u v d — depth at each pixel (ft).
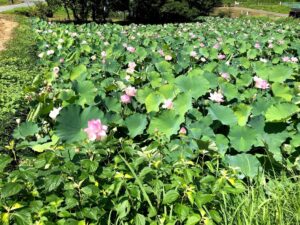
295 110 12.35
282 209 8.82
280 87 15.83
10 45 40.34
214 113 13.23
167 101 12.62
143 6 107.65
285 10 168.35
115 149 10.55
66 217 8.04
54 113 12.60
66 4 101.09
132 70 18.65
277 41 32.89
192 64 22.99
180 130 12.42
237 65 23.29
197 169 9.54
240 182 9.57
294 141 11.90
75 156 9.67
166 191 8.68
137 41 33.04
